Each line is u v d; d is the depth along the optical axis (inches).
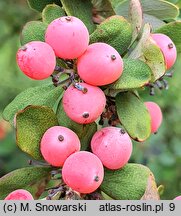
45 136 5.4
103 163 5.5
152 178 5.4
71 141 5.3
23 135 5.4
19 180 5.7
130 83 5.4
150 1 6.4
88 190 5.2
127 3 6.2
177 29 6.0
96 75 5.3
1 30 13.1
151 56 5.5
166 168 12.7
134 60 5.5
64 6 5.9
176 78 12.5
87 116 5.3
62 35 5.3
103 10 6.1
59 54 5.4
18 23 12.6
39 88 5.9
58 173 5.6
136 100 5.7
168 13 6.5
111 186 5.6
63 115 5.6
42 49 5.3
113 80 5.4
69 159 5.3
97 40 5.6
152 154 12.6
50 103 5.8
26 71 5.3
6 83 14.4
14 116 5.7
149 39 5.5
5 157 12.8
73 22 5.3
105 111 5.8
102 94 5.4
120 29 5.7
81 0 6.0
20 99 5.8
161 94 11.2
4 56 15.1
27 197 5.5
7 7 12.4
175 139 13.0
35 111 5.4
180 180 13.0
